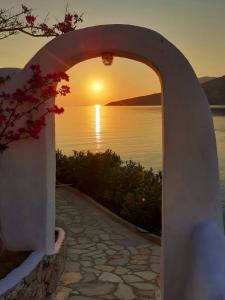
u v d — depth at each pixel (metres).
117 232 8.25
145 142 41.06
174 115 4.54
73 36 4.96
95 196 11.09
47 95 5.13
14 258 5.36
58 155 14.31
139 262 6.68
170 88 4.53
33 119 5.32
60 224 7.68
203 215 4.54
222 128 57.00
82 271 6.30
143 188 9.53
